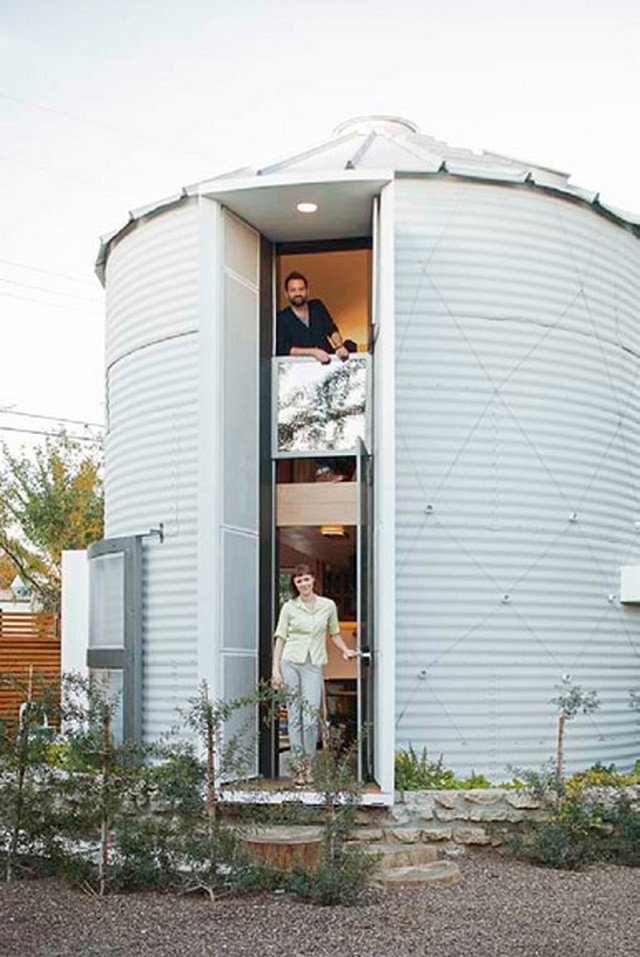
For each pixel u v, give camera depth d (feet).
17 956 22.85
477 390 38.73
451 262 38.91
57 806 29.78
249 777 35.42
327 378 39.32
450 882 29.58
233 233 38.32
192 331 40.34
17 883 29.40
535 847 32.24
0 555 104.99
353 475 39.88
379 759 33.58
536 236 39.81
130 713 39.81
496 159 45.29
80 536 100.12
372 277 37.99
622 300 42.57
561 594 39.22
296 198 37.06
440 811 33.68
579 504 40.01
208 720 29.32
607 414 41.39
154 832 28.35
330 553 44.32
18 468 101.35
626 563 41.98
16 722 30.94
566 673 38.99
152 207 41.34
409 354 38.47
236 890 27.81
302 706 32.35
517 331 39.27
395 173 38.70
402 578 37.60
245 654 37.65
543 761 38.01
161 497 40.78
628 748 41.06
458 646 37.70
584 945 23.68
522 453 38.99
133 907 26.68
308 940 23.93
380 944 23.66
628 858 32.53
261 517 39.22
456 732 37.35
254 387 39.22
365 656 35.81
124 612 40.52
